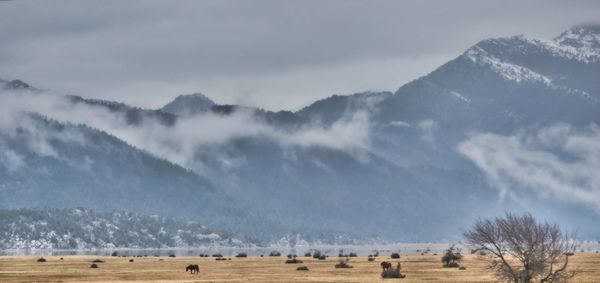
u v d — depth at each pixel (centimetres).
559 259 15462
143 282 17838
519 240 13762
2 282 18300
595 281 16475
